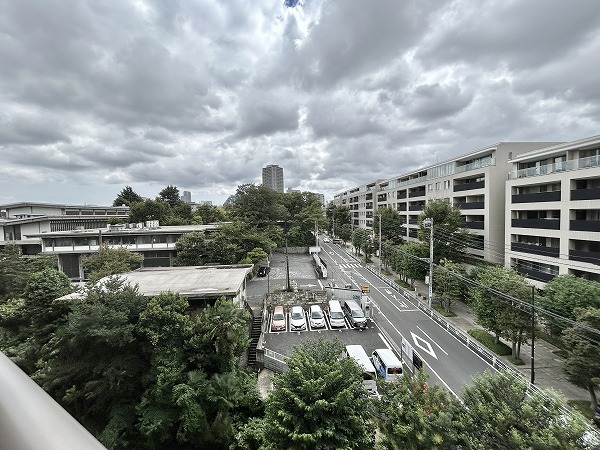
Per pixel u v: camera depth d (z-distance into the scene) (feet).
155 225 129.18
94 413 44.45
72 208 203.21
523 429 27.14
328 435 28.68
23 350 50.37
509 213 88.22
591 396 44.19
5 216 169.27
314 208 200.03
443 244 99.50
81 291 54.65
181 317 43.57
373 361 57.67
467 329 74.79
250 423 41.47
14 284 81.56
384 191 193.98
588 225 64.85
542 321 58.90
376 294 105.09
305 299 91.30
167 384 39.86
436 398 31.86
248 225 143.23
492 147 99.25
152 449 40.47
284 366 56.59
